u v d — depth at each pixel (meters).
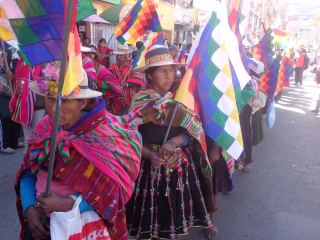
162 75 2.27
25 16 1.40
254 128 4.31
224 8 2.52
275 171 4.58
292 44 16.09
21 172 1.58
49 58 1.46
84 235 1.48
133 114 1.95
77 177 1.42
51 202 1.37
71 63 1.24
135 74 4.96
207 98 2.41
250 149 4.20
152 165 2.26
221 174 2.91
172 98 2.46
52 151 1.31
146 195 2.36
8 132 4.73
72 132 1.47
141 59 4.82
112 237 1.66
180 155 2.33
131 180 1.66
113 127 1.60
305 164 4.87
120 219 1.64
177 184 2.35
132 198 2.41
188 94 2.32
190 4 20.42
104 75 4.43
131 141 1.67
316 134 6.59
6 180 3.86
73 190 1.48
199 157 2.47
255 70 4.05
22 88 3.52
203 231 3.04
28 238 1.72
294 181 4.23
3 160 4.48
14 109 3.65
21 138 5.57
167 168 2.31
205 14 20.33
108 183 1.46
